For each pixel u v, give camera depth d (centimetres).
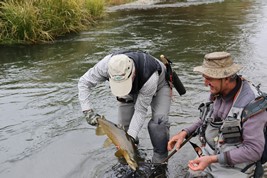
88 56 867
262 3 1694
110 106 575
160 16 1402
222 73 300
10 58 869
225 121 304
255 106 293
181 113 539
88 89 395
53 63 819
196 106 564
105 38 1045
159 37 1049
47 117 544
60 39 1046
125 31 1138
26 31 1002
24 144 469
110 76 346
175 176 392
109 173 400
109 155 436
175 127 495
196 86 648
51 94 634
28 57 873
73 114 551
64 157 437
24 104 593
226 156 305
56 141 473
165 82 416
